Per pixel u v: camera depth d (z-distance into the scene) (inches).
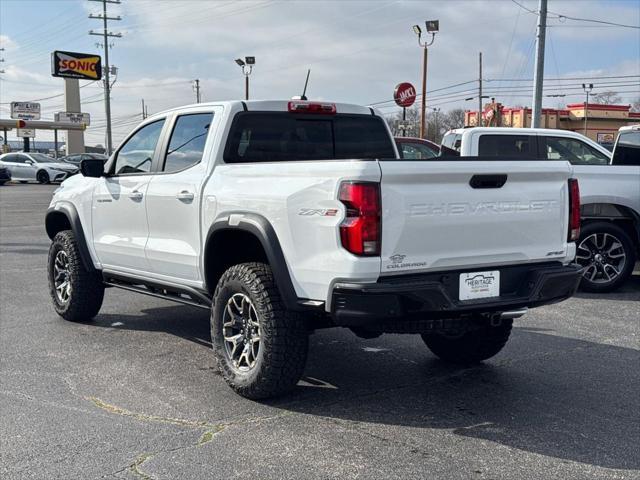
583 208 336.2
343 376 215.2
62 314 284.4
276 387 184.9
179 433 169.3
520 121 1951.3
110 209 252.5
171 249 221.0
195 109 227.5
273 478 145.5
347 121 243.8
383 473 147.7
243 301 191.8
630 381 210.1
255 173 189.8
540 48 766.5
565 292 189.6
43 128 2364.7
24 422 176.2
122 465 151.6
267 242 180.2
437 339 226.7
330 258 164.7
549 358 234.2
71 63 2385.6
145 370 220.2
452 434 169.0
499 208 177.9
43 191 1174.3
